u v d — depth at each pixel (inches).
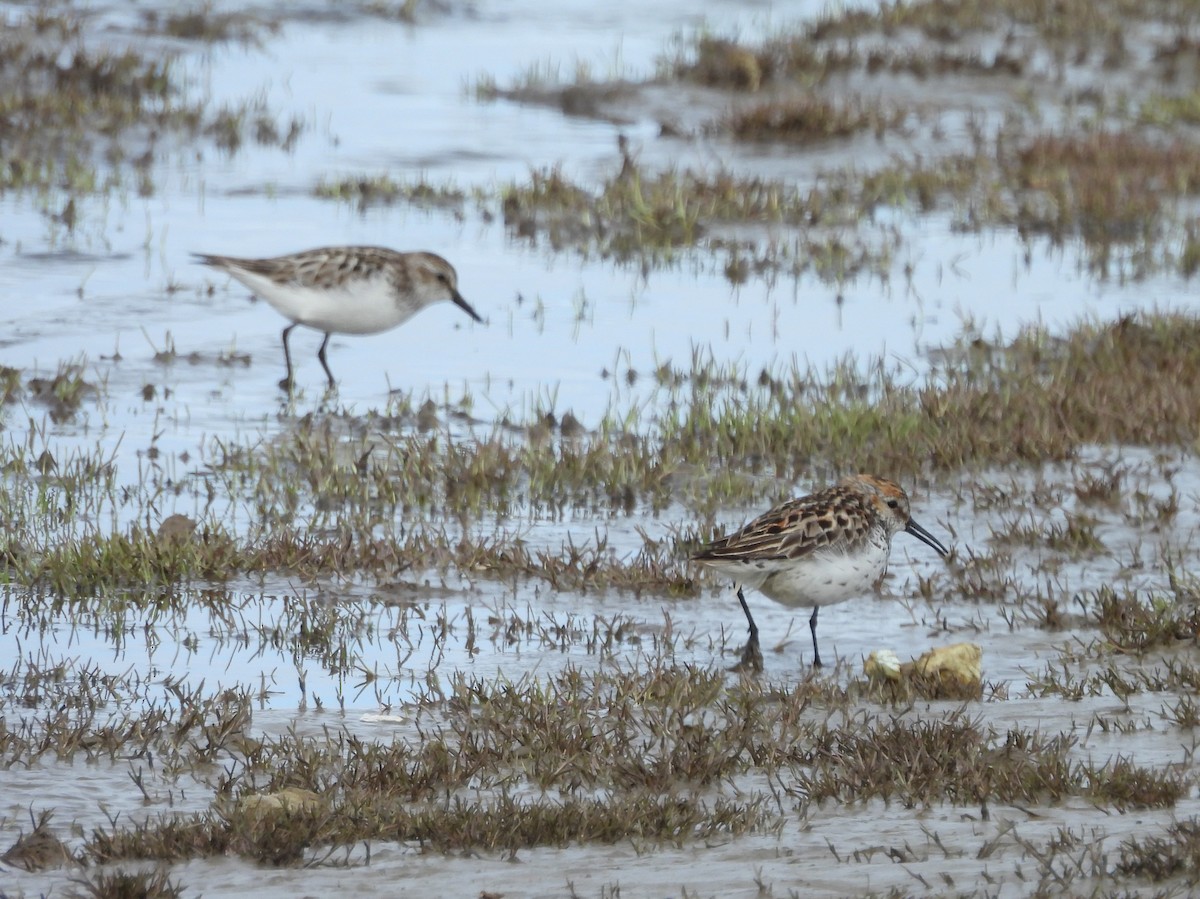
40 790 330.0
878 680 402.6
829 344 751.1
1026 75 1250.0
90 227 868.6
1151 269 881.5
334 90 1240.8
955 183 1019.9
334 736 367.6
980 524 543.5
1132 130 1155.9
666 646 438.6
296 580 482.9
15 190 919.7
